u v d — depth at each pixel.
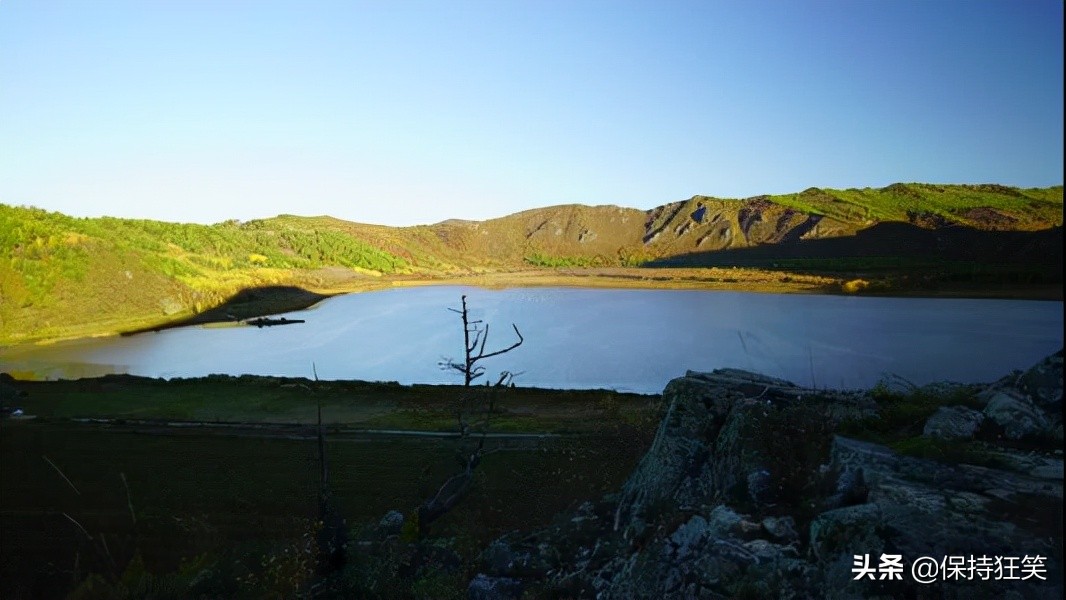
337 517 14.97
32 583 18.64
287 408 43.25
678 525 9.56
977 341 64.88
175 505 24.81
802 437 10.59
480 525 20.05
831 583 6.82
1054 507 6.85
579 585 10.52
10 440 34.69
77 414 41.41
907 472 8.27
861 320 82.38
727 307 103.62
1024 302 95.25
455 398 44.75
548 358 66.31
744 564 7.88
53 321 93.75
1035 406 9.41
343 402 45.03
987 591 5.85
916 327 75.25
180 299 113.69
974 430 9.57
